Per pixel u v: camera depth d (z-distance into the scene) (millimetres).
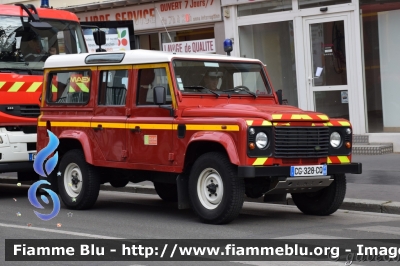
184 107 10594
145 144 10906
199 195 10266
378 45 17516
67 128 12203
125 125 11195
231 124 9742
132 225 10375
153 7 21484
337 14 17953
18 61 14312
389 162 15617
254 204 12523
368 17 17578
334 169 10352
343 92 18047
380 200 11508
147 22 21656
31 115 14188
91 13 22891
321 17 18234
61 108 12398
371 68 17641
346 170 10477
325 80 18344
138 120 11000
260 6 19344
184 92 10680
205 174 10219
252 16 19500
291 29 18859
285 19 18875
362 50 17703
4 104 13859
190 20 20703
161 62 10828
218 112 10102
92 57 11961
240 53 19875
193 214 11500
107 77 11688
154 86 10930
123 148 11227
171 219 10945
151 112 10883
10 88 13945
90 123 11766
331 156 10406
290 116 9977
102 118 11578
